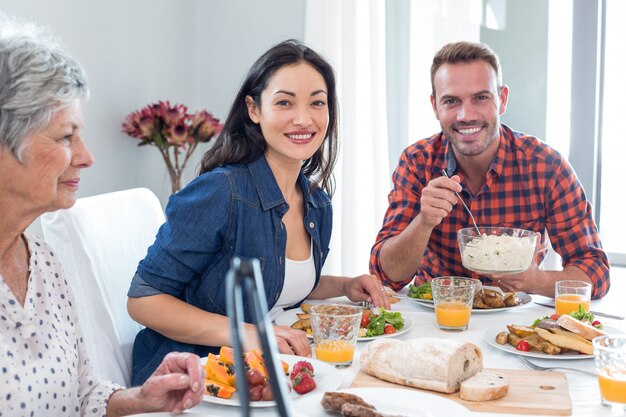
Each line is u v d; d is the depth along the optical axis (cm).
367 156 339
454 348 132
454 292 169
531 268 204
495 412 121
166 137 315
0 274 120
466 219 239
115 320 187
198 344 173
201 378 118
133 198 206
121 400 128
